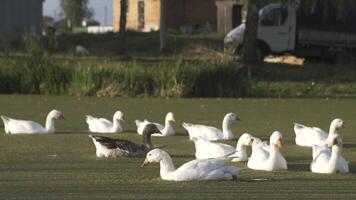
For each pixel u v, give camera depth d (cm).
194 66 3256
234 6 5700
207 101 2980
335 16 4466
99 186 1292
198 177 1330
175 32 6012
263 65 3966
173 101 2967
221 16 6172
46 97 3091
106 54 4559
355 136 2020
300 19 4400
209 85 3219
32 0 5584
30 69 3297
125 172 1423
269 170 1445
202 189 1266
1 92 3284
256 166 1463
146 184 1307
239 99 3078
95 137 1617
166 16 6738
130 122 2314
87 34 5544
